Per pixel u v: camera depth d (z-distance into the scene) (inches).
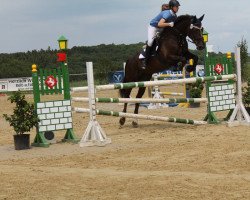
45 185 249.6
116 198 218.5
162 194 221.9
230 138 386.3
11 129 565.9
